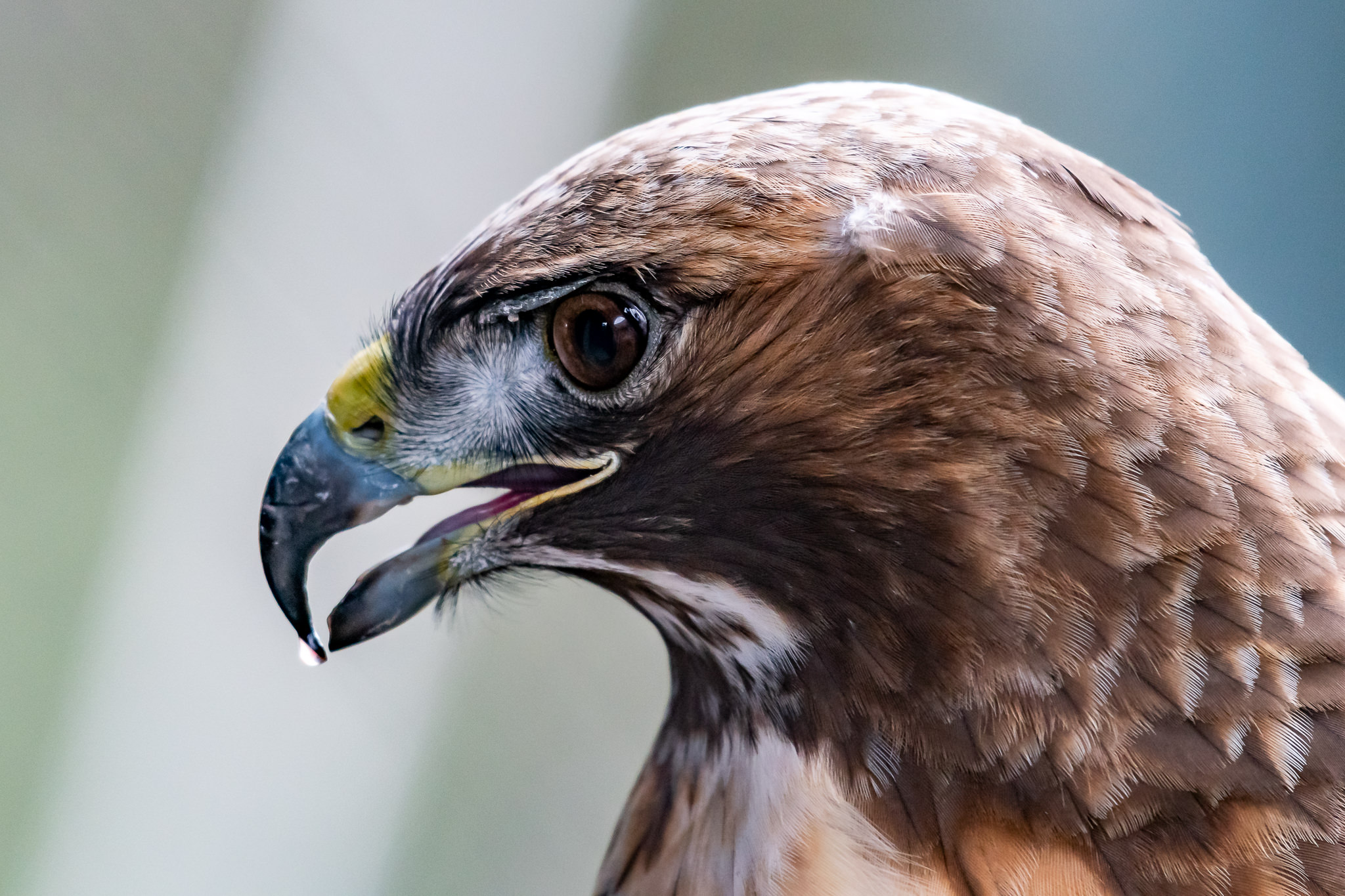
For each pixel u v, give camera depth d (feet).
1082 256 5.32
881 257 5.31
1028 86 8.29
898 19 8.26
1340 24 7.59
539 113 7.38
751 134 5.34
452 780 7.96
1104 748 5.31
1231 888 5.29
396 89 6.81
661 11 7.79
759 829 5.38
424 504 7.15
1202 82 7.91
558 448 5.37
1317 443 5.33
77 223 6.17
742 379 5.33
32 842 6.80
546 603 8.21
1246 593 5.30
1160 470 5.30
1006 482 5.31
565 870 8.23
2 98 5.93
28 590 6.52
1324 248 7.59
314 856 7.64
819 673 5.36
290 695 7.35
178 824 7.20
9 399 6.23
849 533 5.33
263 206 6.56
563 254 5.34
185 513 6.79
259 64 6.42
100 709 6.85
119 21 6.06
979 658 5.32
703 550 5.37
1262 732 5.30
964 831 5.32
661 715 8.49
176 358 6.55
